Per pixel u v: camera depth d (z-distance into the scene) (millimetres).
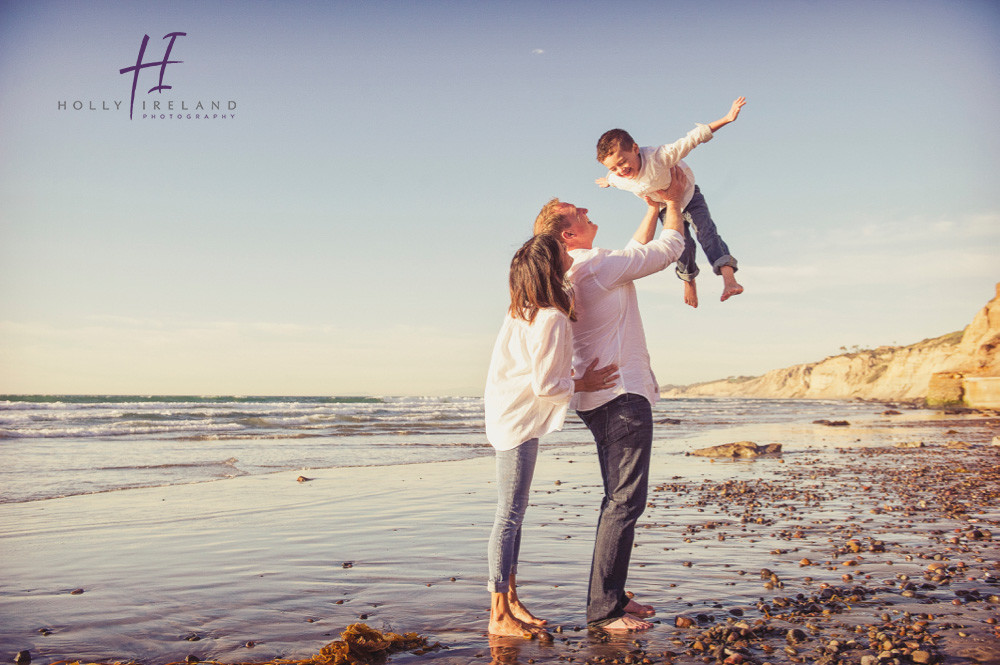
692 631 3164
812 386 160375
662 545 5191
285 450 14836
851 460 13023
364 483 9414
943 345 108000
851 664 2670
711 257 4039
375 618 3428
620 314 3348
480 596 3844
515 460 3258
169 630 3229
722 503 7500
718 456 14289
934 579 4020
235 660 2814
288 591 3947
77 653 2910
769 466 12000
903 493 8094
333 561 4750
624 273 3299
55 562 4707
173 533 5797
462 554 4988
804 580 4074
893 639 2916
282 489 8727
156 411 30812
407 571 4453
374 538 5602
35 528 6016
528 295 3135
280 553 5012
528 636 3102
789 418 39438
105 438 17719
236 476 10148
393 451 14953
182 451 14242
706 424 31953
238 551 5086
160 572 4410
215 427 22422
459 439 18688
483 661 2797
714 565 4504
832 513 6703
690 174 3764
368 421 27500
